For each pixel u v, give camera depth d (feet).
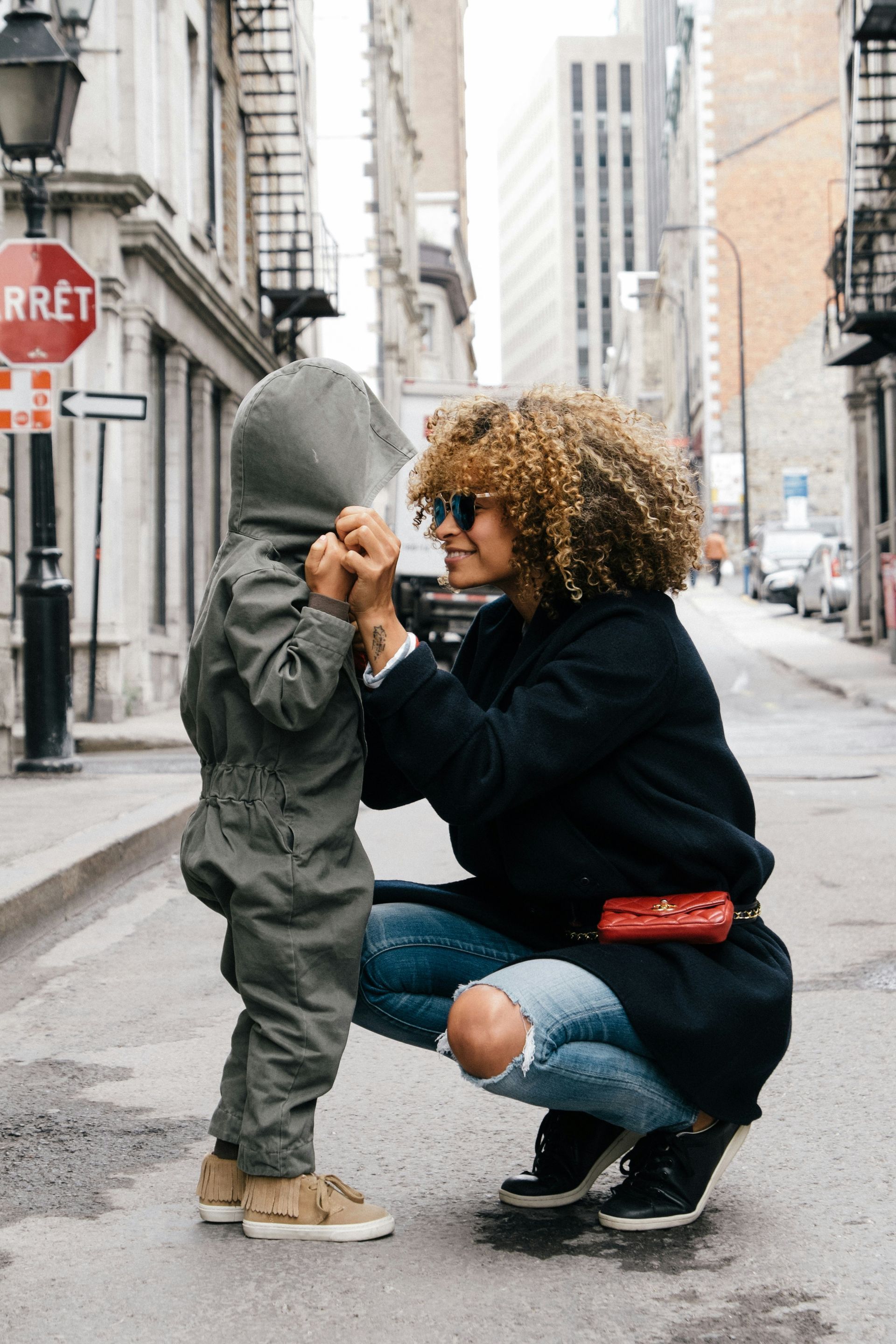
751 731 52.31
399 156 168.45
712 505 196.34
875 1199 10.84
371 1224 10.02
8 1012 17.28
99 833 26.58
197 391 70.90
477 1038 9.02
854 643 89.71
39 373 37.14
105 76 54.54
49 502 39.14
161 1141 12.54
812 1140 12.26
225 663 9.51
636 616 9.77
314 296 86.22
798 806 33.50
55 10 41.57
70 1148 12.39
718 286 199.31
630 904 9.69
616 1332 8.57
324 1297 9.10
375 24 152.66
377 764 10.37
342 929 9.62
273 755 9.53
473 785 9.39
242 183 82.84
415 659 9.37
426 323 220.43
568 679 9.53
